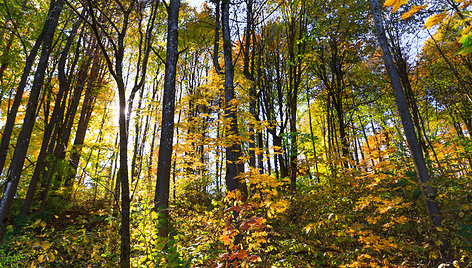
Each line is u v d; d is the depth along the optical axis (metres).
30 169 9.74
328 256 4.62
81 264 4.66
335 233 4.59
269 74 12.14
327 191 5.22
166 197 5.31
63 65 8.66
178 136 7.25
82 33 8.54
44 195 7.87
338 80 13.55
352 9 11.12
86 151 12.23
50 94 10.11
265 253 4.76
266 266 4.38
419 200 4.52
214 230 4.43
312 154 9.14
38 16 7.88
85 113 12.98
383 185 5.04
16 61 8.91
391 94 13.66
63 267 4.54
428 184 4.22
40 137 11.98
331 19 11.57
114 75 3.16
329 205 5.22
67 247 4.32
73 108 9.66
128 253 3.04
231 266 3.19
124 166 3.19
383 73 13.41
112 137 15.47
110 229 4.21
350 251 4.33
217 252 3.76
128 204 3.16
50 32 5.27
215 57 7.97
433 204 4.18
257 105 11.88
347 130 16.34
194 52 15.39
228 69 6.41
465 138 10.00
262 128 5.77
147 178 8.35
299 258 4.76
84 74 9.79
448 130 16.42
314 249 4.84
